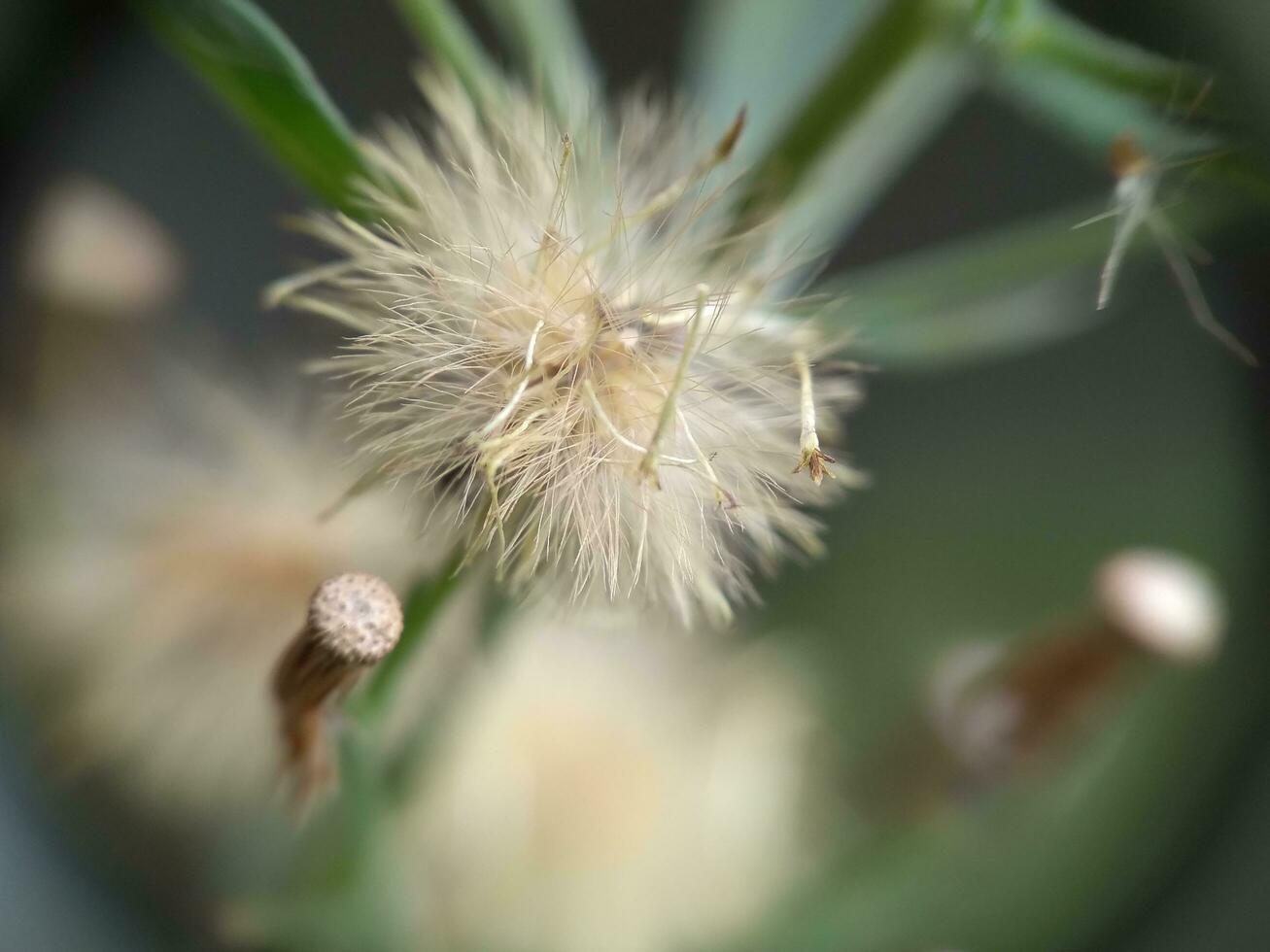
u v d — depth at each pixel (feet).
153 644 0.22
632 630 0.20
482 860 0.23
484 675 0.21
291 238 0.25
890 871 0.23
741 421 0.18
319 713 0.17
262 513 0.22
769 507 0.18
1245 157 0.18
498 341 0.18
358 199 0.18
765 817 0.24
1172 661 0.21
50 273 0.22
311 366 0.17
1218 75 0.18
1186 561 0.26
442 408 0.17
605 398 0.18
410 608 0.17
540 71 0.19
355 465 0.18
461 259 0.18
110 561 0.23
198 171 0.24
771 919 0.24
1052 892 0.24
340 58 0.25
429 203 0.18
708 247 0.18
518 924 0.23
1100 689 0.21
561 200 0.18
